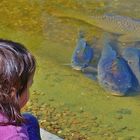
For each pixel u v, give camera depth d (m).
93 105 6.18
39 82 6.70
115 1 9.96
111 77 6.91
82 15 9.33
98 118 5.82
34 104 6.04
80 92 6.50
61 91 6.48
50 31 8.63
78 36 8.42
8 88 2.14
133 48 7.91
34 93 6.36
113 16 9.21
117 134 5.47
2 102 2.12
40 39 8.35
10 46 2.21
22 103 2.25
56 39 8.32
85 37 8.39
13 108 2.13
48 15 9.32
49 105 6.05
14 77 2.14
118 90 6.59
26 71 2.19
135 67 7.23
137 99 6.41
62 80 6.82
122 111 6.06
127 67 7.21
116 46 8.03
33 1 9.95
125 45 8.07
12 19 9.13
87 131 5.47
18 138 2.10
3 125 2.12
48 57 7.64
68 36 8.44
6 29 8.76
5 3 9.85
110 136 5.41
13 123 2.14
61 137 5.30
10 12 9.42
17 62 2.17
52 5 9.80
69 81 6.80
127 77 6.92
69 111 5.93
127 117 5.91
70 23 8.97
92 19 9.12
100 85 6.73
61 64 7.38
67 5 9.81
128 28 8.73
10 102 2.13
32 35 8.51
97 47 8.00
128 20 8.99
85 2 9.96
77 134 5.38
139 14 9.30
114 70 7.11
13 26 8.86
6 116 2.12
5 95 2.13
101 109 6.08
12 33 8.60
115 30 8.67
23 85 2.20
